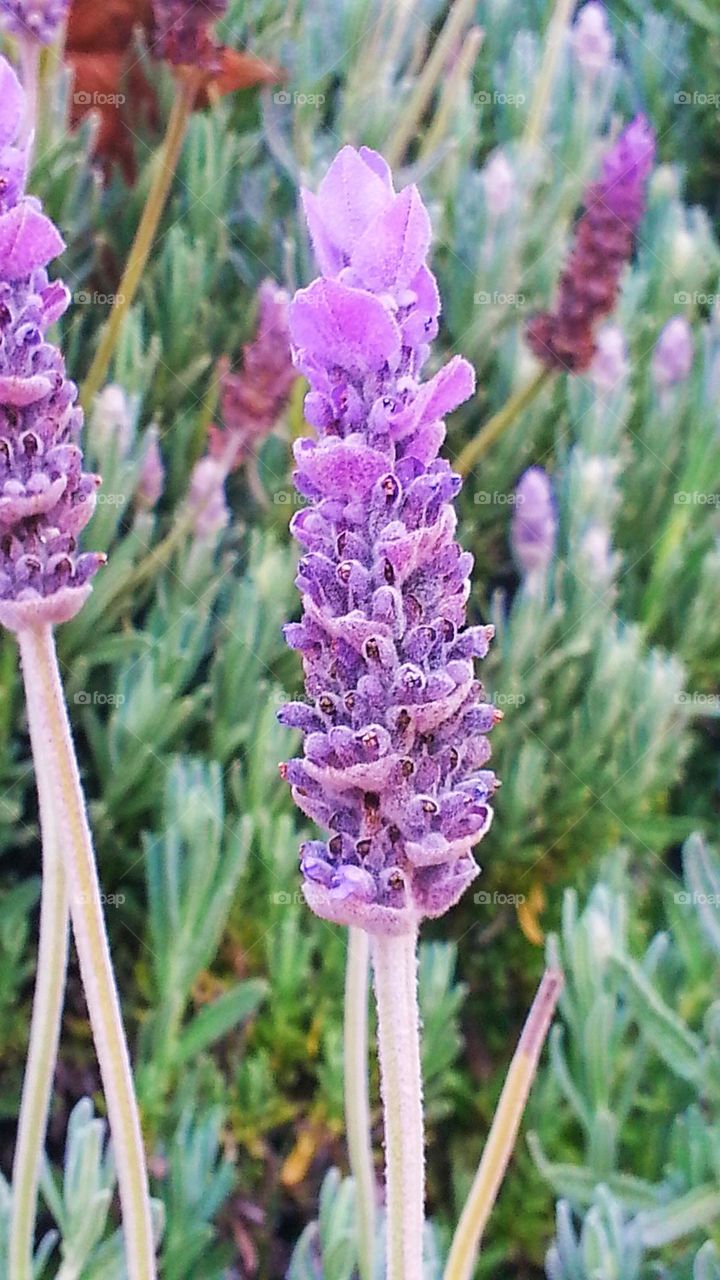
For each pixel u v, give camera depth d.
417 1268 0.07
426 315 0.06
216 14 0.14
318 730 0.06
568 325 0.14
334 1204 0.12
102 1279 0.12
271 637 0.14
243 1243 0.13
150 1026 0.13
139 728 0.13
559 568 0.15
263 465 0.15
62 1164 0.13
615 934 0.13
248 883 0.14
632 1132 0.13
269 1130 0.14
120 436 0.13
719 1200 0.11
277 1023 0.14
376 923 0.06
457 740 0.07
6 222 0.07
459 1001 0.13
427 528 0.06
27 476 0.08
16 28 0.14
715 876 0.13
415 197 0.06
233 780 0.14
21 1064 0.13
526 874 0.15
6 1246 0.11
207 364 0.15
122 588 0.14
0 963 0.13
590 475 0.15
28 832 0.13
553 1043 0.12
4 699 0.13
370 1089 0.14
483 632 0.06
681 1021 0.12
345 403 0.06
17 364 0.08
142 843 0.14
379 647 0.06
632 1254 0.11
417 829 0.06
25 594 0.08
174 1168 0.12
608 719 0.15
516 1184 0.14
